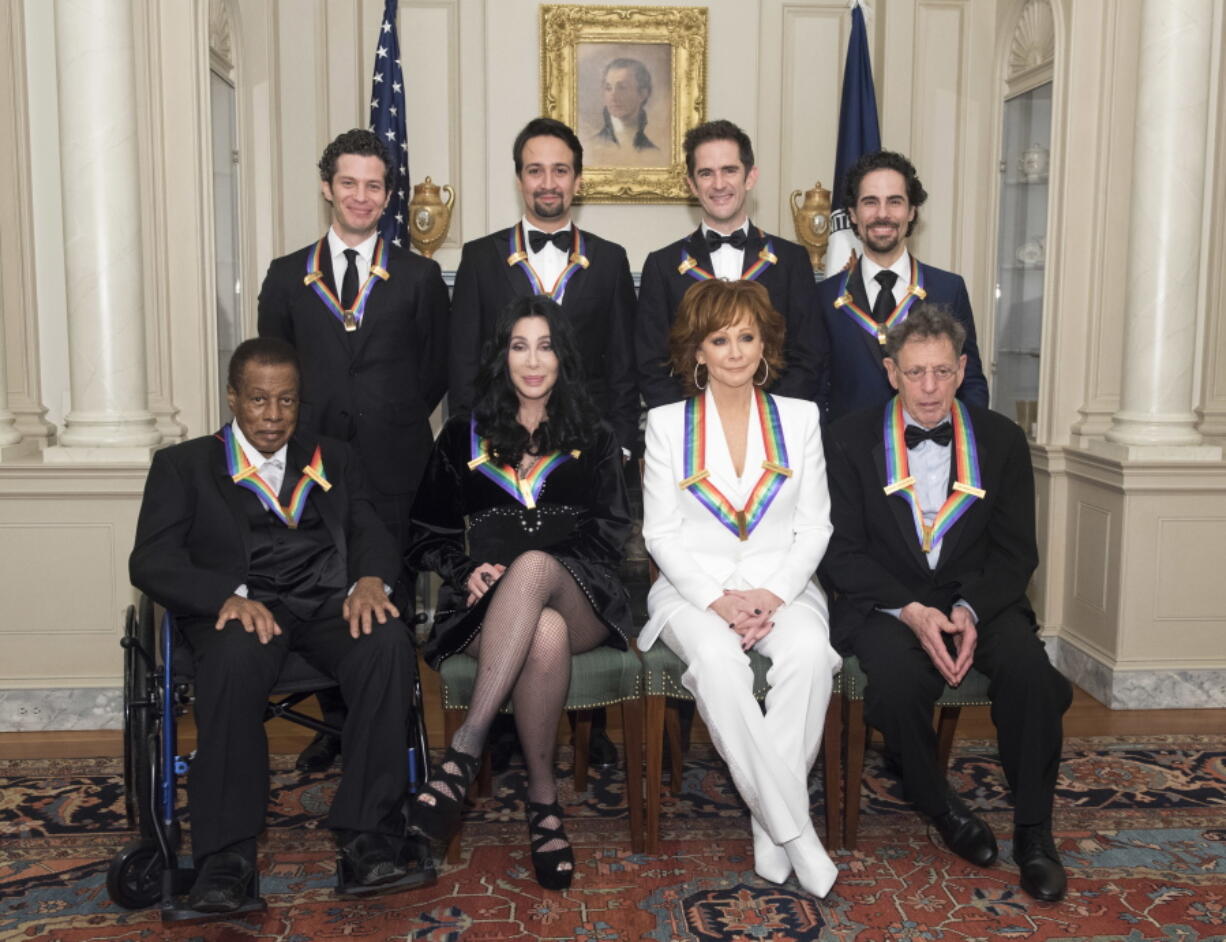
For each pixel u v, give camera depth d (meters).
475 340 3.56
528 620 2.72
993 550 3.05
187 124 4.26
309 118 5.28
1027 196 4.93
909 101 5.48
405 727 2.63
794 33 5.56
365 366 3.45
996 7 5.23
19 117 4.10
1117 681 4.18
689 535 3.04
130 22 3.90
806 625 2.82
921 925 2.55
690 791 3.37
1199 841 2.99
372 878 2.48
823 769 3.16
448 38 5.45
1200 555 4.15
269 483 2.84
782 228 5.64
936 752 2.96
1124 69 4.37
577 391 3.04
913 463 3.03
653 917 2.60
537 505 3.04
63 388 4.28
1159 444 4.12
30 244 4.18
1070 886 2.73
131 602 3.91
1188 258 4.11
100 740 3.84
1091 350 4.51
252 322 5.13
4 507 3.86
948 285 3.58
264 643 2.60
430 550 3.04
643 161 5.51
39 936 2.52
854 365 3.54
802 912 2.61
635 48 5.45
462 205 5.52
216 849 2.45
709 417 3.04
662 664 2.88
